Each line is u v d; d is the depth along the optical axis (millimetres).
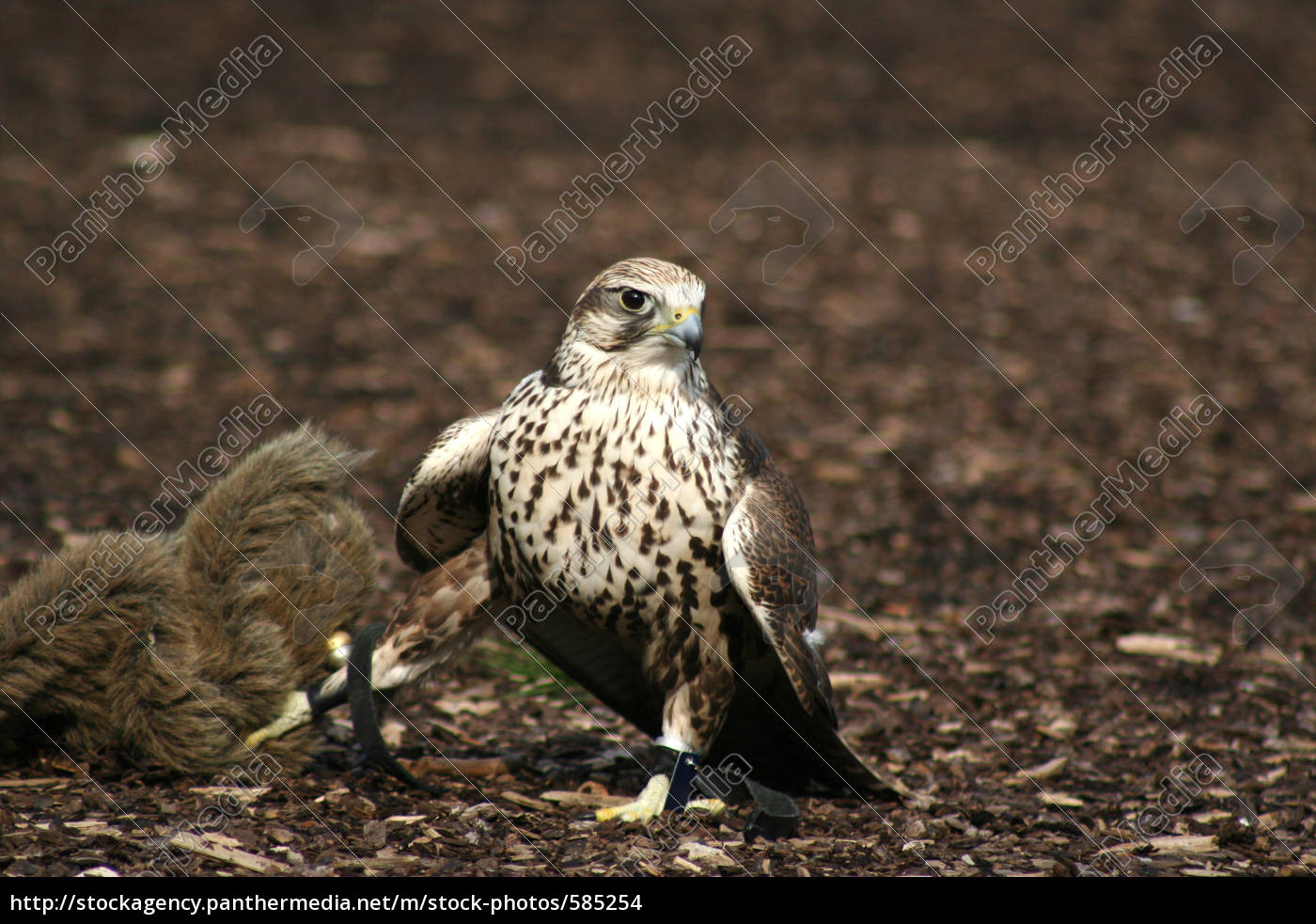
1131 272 21625
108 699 6660
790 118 30594
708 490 6609
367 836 6191
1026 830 6832
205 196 23375
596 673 7445
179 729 6609
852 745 8133
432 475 7059
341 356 17000
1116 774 7828
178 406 14891
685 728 6789
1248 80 34125
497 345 17750
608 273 6738
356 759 7430
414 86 31625
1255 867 6438
